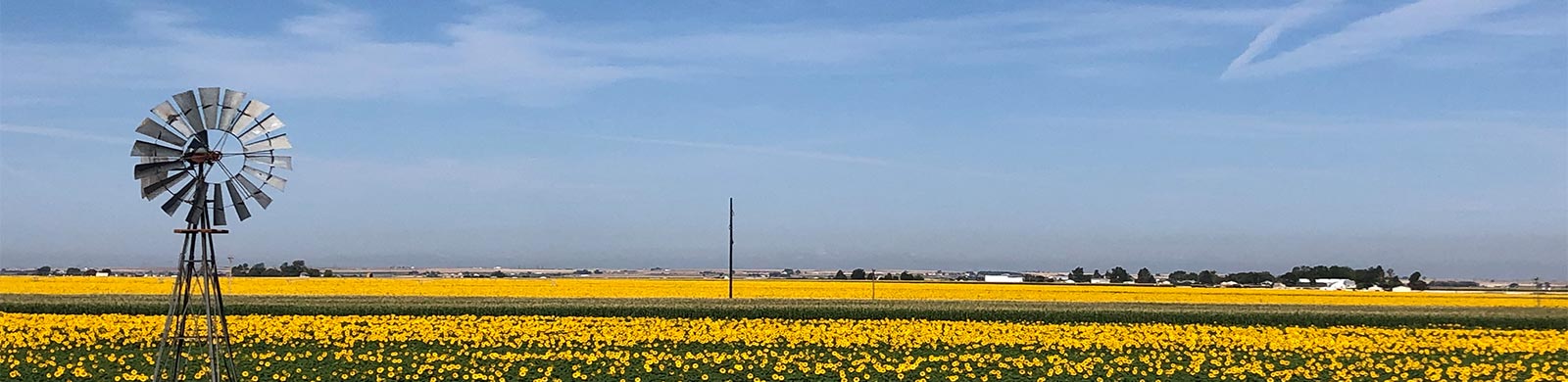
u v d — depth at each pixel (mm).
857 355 29344
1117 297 71312
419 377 25000
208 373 24078
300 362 26625
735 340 32156
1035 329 35656
